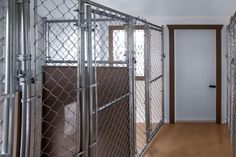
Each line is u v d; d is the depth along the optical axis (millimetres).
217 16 5652
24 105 1368
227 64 5445
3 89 1312
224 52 5766
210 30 5898
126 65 3217
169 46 5848
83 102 2029
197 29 5797
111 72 2932
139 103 5359
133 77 3307
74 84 2711
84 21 2031
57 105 2834
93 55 2420
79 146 2041
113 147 2947
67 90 2814
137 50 5023
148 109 4457
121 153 3107
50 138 2748
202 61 5977
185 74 6035
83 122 2043
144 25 4309
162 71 5824
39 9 3096
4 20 1300
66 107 2811
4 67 1321
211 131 5277
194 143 4574
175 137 4918
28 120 1380
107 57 3428
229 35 4953
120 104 3074
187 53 6000
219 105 5844
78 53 1997
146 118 4395
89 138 2146
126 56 3225
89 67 2129
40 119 2402
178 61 6035
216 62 5805
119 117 3059
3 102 1316
